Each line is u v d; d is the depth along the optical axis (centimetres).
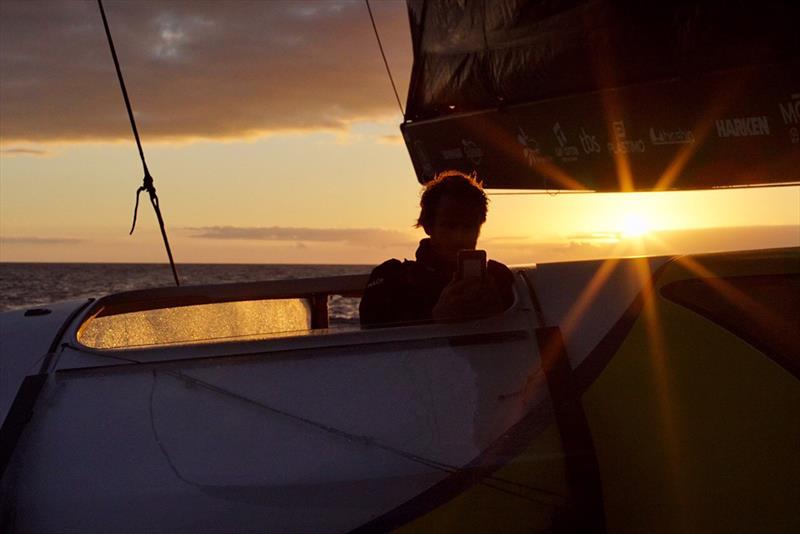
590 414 213
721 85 350
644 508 203
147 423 210
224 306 342
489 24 444
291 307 362
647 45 372
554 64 411
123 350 231
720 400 213
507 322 236
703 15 349
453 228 289
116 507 194
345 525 195
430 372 221
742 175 369
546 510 199
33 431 207
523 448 205
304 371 223
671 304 233
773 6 326
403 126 524
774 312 231
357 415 212
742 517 199
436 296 288
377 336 233
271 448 205
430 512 196
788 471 202
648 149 385
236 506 196
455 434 208
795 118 330
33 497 195
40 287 8006
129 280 11538
